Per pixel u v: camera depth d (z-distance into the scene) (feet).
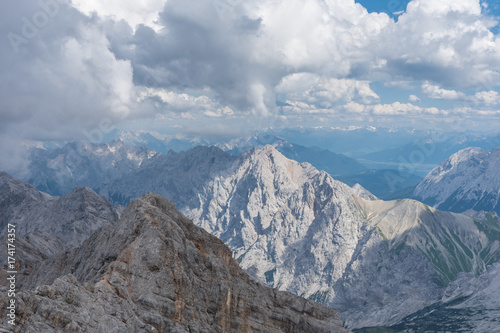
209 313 433.89
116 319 312.29
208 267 462.19
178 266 391.65
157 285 368.07
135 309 343.05
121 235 423.23
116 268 372.17
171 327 350.43
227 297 450.30
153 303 354.33
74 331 273.33
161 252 385.50
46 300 277.44
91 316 297.74
